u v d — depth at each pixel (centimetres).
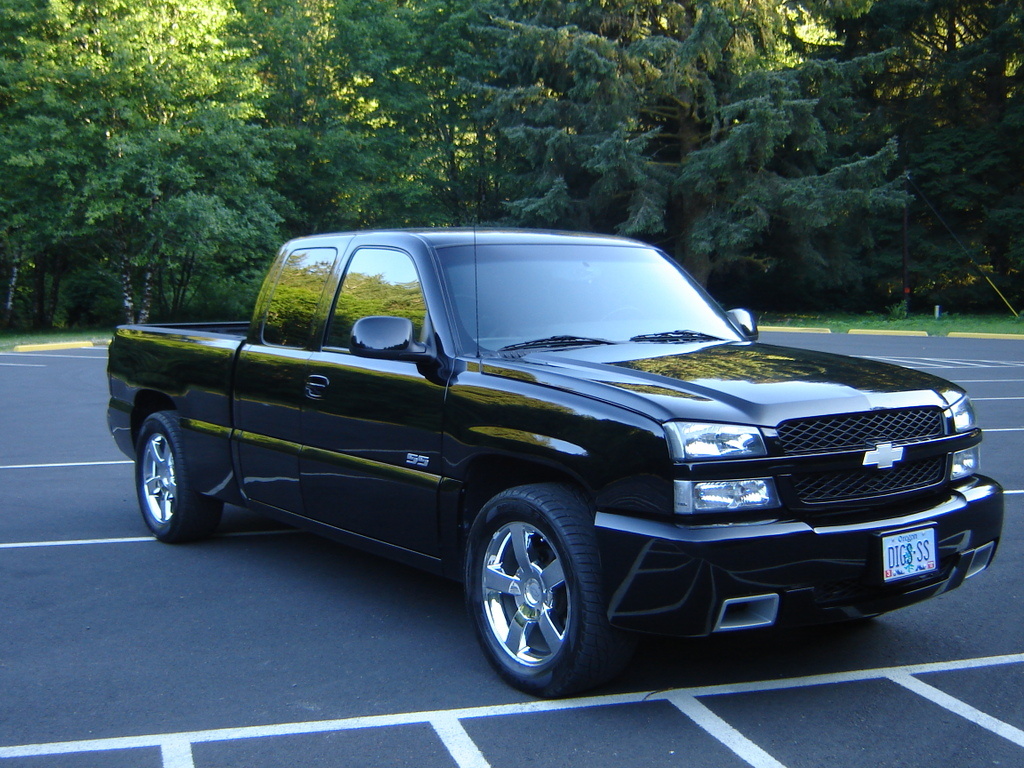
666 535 351
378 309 493
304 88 3931
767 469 360
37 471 905
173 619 500
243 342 583
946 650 446
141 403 687
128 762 345
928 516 387
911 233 4022
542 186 3672
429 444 442
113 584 561
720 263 3753
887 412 389
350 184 3953
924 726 367
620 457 364
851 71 3631
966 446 415
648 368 409
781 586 355
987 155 3897
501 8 4016
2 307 4275
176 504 631
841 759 341
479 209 4472
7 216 3216
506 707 388
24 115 3089
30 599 533
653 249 561
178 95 3159
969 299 4106
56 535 675
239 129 3231
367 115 4212
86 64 3017
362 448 480
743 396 374
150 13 3100
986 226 3972
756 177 3581
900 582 379
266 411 548
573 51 3516
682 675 417
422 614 506
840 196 3478
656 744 354
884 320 3597
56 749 355
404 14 4166
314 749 354
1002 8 3847
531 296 477
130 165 2947
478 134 4272
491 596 413
